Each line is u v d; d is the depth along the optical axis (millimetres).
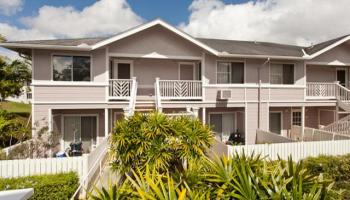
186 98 15109
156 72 16594
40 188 6832
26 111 25875
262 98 16516
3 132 10641
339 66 19656
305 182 3422
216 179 3490
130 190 3393
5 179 6902
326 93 17875
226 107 16516
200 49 15547
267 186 3213
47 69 13109
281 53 17000
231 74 16297
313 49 18859
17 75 20516
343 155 10070
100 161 9883
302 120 17312
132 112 11750
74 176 7359
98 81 13883
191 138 7301
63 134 14594
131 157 7125
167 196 3082
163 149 7133
